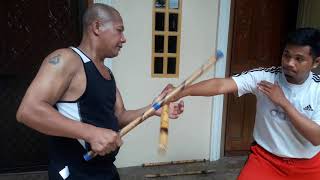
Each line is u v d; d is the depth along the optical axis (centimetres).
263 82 165
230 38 341
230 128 369
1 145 317
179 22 321
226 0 323
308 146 173
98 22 144
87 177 151
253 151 190
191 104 341
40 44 306
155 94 330
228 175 334
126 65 318
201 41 329
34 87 131
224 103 356
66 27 307
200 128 349
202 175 333
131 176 326
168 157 348
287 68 159
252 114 370
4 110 312
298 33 154
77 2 304
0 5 291
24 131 320
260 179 182
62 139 149
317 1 329
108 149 134
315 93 167
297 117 158
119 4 304
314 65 161
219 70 334
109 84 152
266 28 353
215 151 358
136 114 173
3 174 321
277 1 350
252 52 355
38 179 316
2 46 299
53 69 134
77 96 142
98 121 148
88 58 144
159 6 314
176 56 327
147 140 339
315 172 179
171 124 342
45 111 129
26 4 296
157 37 320
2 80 307
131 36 313
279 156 180
